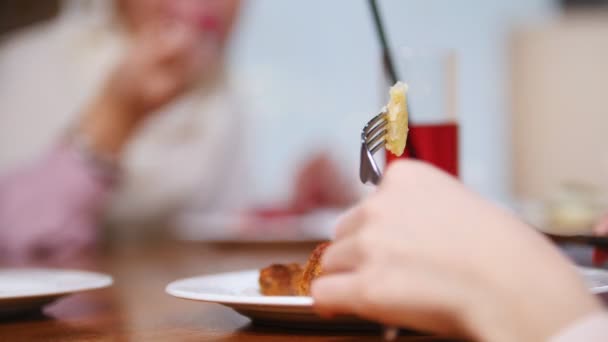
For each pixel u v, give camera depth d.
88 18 3.21
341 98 3.80
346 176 3.77
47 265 1.90
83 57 3.19
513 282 0.56
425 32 4.09
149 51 3.26
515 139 4.27
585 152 4.15
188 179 3.38
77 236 3.15
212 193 3.46
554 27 4.20
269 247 2.16
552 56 4.18
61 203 3.14
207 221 2.72
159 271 1.61
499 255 0.58
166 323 0.92
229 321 0.92
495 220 0.60
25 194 3.10
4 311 0.97
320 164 3.71
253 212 2.71
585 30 4.17
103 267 1.78
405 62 1.16
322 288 0.63
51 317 1.01
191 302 1.10
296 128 3.70
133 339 0.82
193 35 3.35
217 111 3.45
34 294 0.93
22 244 3.09
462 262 0.58
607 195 2.82
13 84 3.12
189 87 3.37
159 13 3.28
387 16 3.95
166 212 3.34
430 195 0.62
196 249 2.34
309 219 2.64
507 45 4.32
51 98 3.16
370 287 0.60
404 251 0.60
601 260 1.31
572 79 4.16
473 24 4.21
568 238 1.26
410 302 0.59
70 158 3.16
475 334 0.57
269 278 0.90
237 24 3.51
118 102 3.23
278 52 3.66
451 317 0.58
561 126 4.18
